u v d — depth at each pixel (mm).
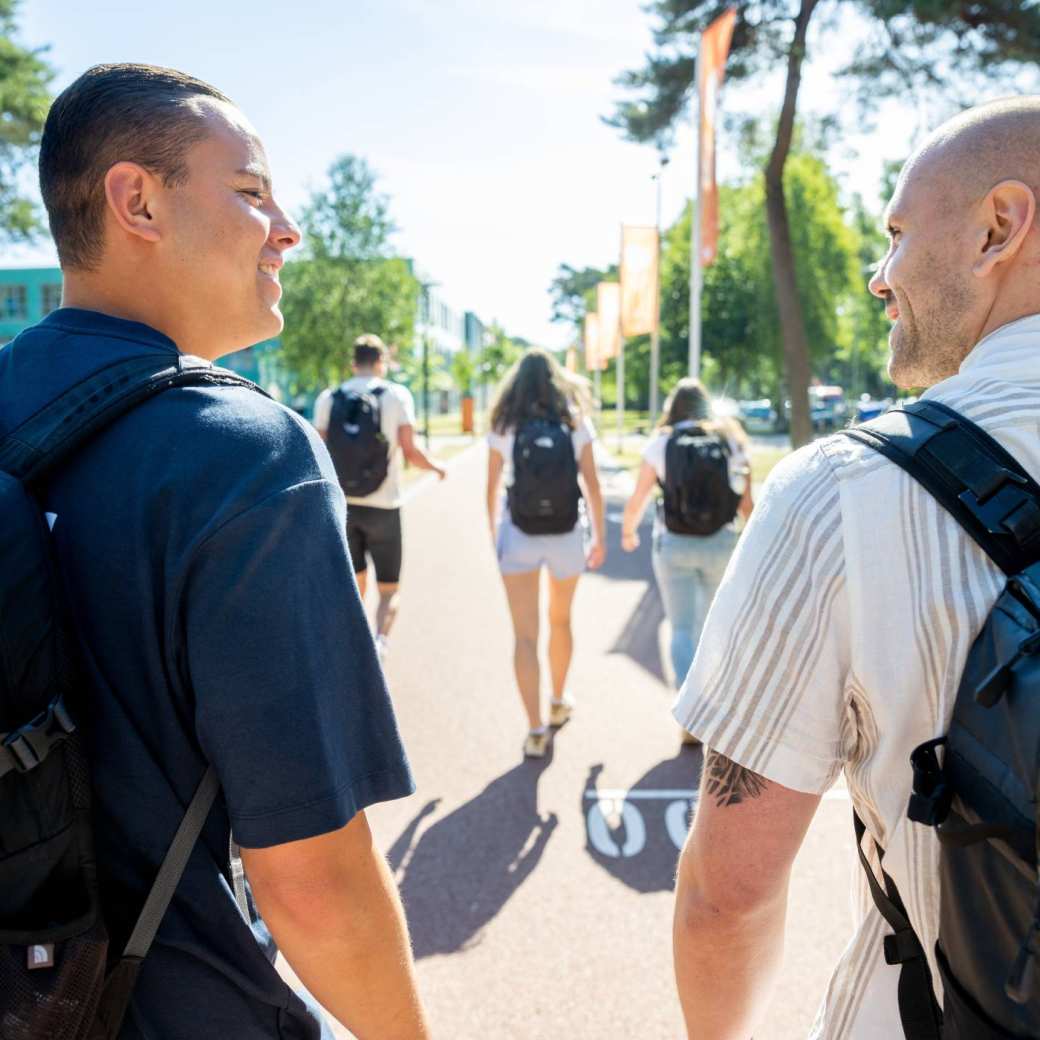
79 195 1109
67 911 949
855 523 963
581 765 4184
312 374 32969
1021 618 845
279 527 992
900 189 1117
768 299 33625
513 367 4387
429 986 2625
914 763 908
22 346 1114
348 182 31438
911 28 14883
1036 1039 791
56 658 935
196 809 1032
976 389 992
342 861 1040
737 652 1047
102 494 997
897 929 1054
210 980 1058
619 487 19516
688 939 1148
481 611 7570
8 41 19516
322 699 1021
